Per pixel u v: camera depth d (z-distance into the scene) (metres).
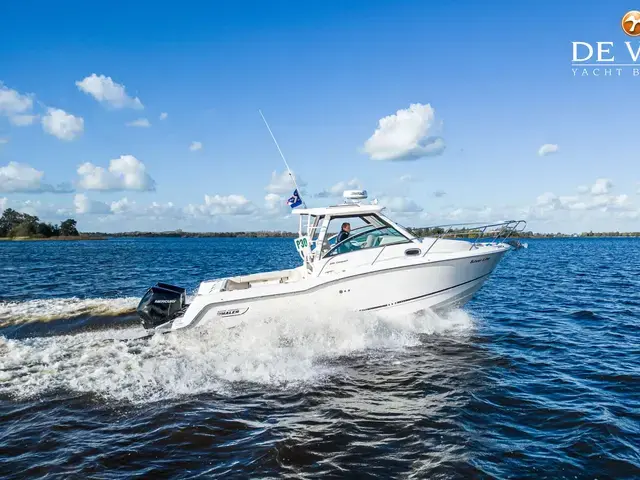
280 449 4.52
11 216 141.50
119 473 4.12
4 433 4.84
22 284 17.50
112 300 11.43
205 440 4.72
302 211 8.93
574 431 4.93
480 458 4.38
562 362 7.38
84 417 5.21
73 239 150.12
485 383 6.37
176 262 32.59
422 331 8.71
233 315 7.92
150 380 6.27
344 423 5.11
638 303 13.02
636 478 4.04
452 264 8.51
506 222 9.58
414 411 5.44
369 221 8.87
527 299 13.94
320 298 8.07
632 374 6.76
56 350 7.28
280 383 6.28
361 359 7.29
